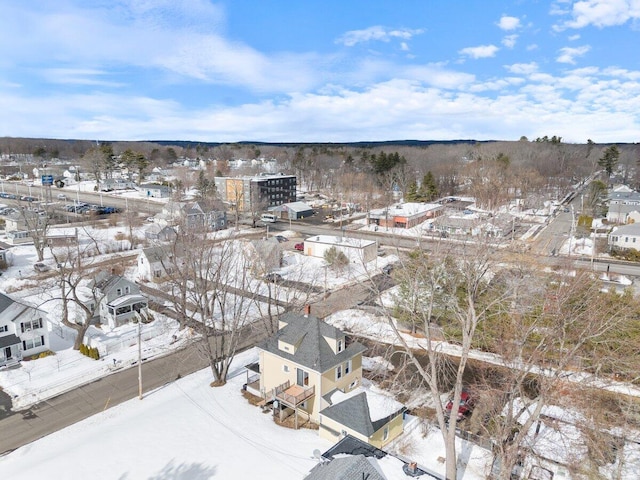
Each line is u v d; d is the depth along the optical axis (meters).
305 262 67.81
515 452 22.19
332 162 186.12
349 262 64.00
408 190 117.06
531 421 22.02
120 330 44.38
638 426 25.88
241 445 26.89
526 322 29.34
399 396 32.62
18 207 81.38
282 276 60.53
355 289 55.25
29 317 38.53
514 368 24.98
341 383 31.22
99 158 155.75
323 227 94.00
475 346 39.41
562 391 23.00
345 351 31.56
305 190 150.12
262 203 106.75
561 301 24.64
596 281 33.44
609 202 101.56
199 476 24.00
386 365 37.16
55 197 121.75
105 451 26.02
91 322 46.78
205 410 30.89
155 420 29.39
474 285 26.30
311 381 29.59
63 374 35.94
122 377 35.78
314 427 29.42
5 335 37.66
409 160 171.50
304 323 31.95
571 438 25.73
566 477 23.73
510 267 37.06
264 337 42.25
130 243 76.25
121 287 46.69
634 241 71.25
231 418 29.94
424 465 25.44
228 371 37.03
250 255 59.50
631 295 34.44
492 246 33.41
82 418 29.98
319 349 30.08
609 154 144.25
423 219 93.38
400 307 40.28
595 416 24.03
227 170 171.12
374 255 68.31
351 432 26.20
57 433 28.20
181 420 29.48
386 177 125.75
